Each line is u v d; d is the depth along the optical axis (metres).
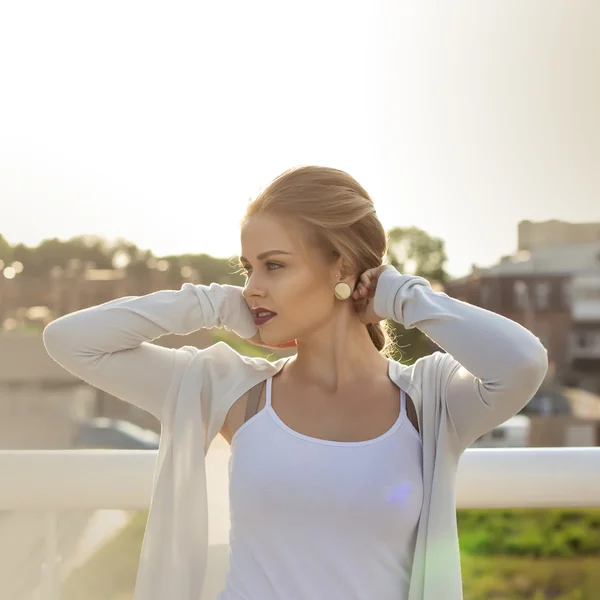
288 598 1.14
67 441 13.94
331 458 1.16
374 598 1.14
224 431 1.35
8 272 17.55
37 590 1.44
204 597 1.45
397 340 1.42
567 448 1.42
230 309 1.30
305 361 1.27
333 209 1.22
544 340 20.75
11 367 14.33
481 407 1.15
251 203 1.25
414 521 1.18
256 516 1.16
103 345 1.21
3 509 1.37
